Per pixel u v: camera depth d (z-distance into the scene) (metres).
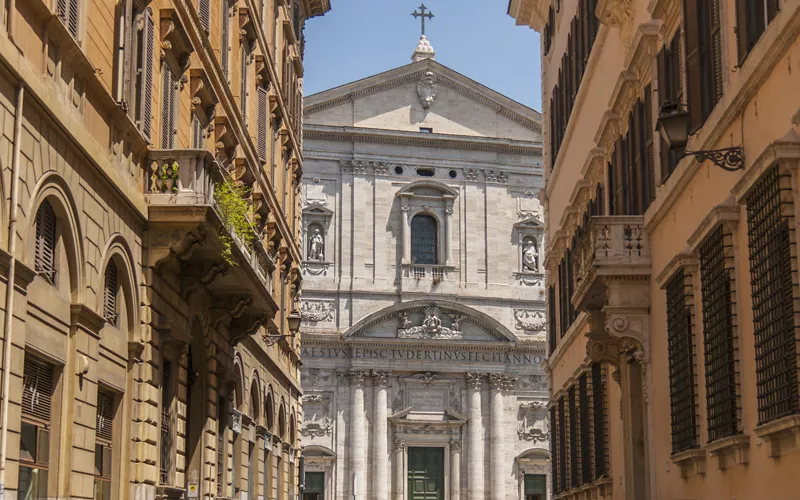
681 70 23.47
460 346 76.19
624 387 29.39
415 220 78.12
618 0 29.12
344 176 77.25
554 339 45.03
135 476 23.61
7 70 16.42
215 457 30.58
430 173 78.56
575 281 30.33
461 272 77.56
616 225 26.89
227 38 33.62
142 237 24.34
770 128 17.78
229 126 33.03
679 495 24.14
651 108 26.61
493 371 76.62
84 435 20.36
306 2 55.62
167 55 26.50
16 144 16.81
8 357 16.55
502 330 76.50
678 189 23.61
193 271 26.62
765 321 17.66
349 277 76.19
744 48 19.05
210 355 30.06
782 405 16.97
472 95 80.00
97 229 21.19
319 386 74.69
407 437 75.25
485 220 78.50
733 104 19.33
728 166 19.83
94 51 21.39
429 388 76.25
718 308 20.23
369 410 75.00
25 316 17.48
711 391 21.22
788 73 16.86
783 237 16.81
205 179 24.89
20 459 18.02
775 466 17.72
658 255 25.89
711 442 20.72
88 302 20.59
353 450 73.94
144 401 23.92
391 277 76.50
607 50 32.16
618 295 26.80
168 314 25.73
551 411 46.34
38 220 18.67
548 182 46.41
